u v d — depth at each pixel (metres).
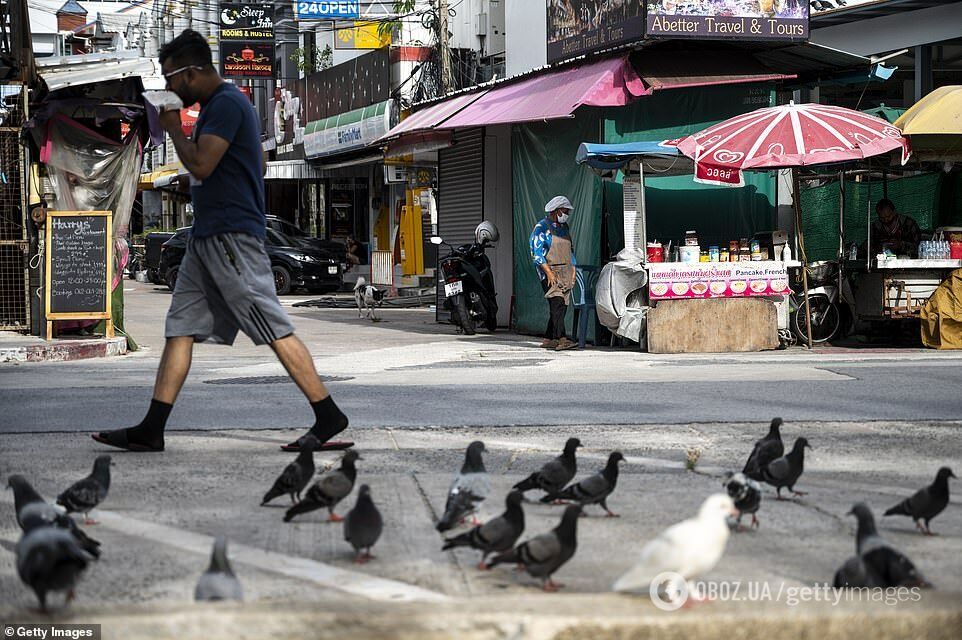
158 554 5.24
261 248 7.70
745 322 15.42
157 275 39.91
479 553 5.22
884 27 20.98
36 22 59.34
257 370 13.73
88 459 7.62
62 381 12.57
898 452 7.86
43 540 3.91
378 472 7.16
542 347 16.39
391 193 34.84
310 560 5.12
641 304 15.61
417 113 22.34
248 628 3.59
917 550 5.26
